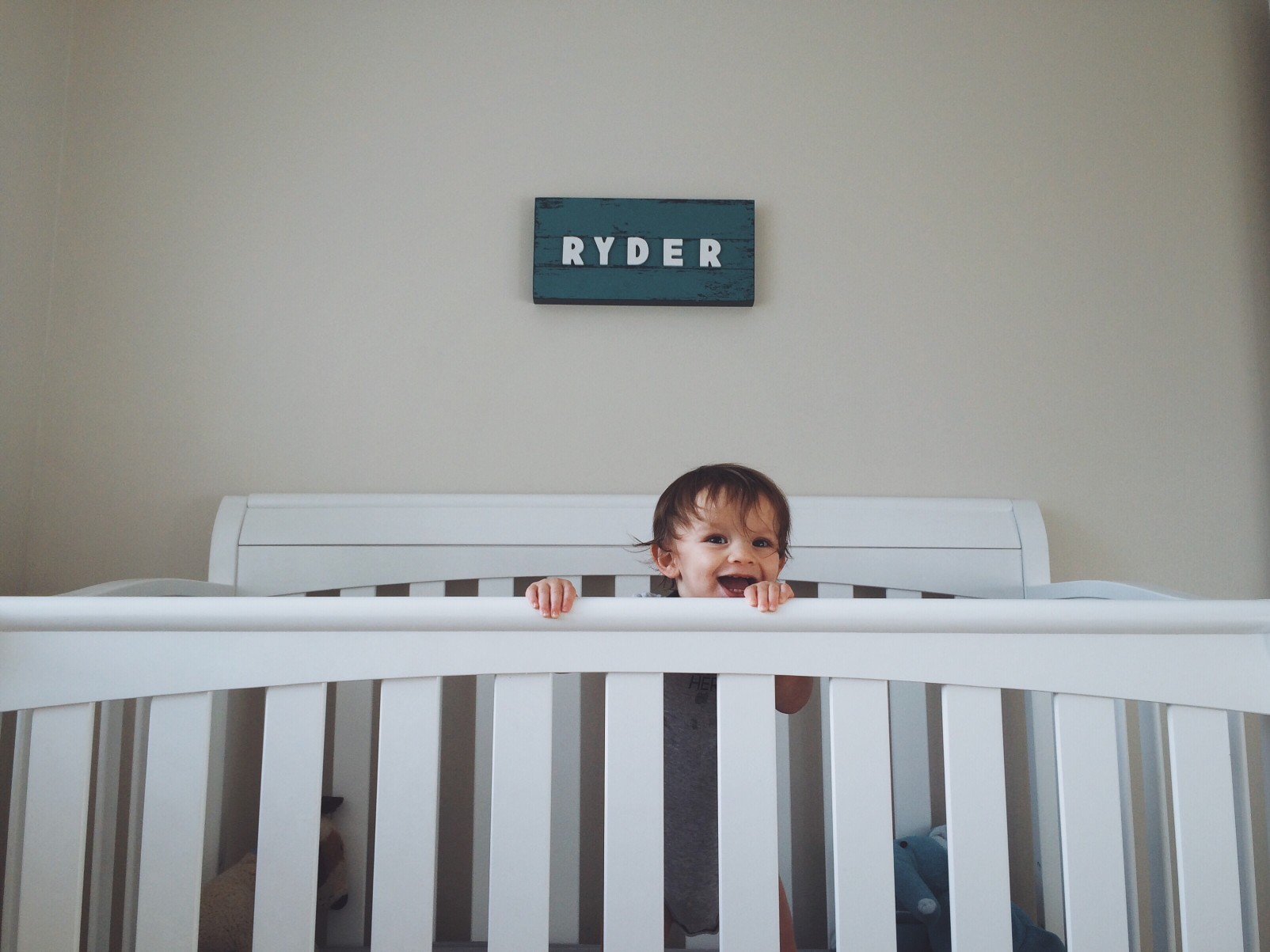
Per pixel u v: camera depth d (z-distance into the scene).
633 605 0.77
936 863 1.24
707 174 1.55
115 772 1.07
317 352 1.49
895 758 1.36
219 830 1.27
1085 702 0.78
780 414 1.50
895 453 1.49
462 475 1.47
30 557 1.42
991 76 1.58
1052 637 0.78
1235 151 1.57
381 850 0.76
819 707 1.44
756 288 1.52
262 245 1.51
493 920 0.75
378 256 1.52
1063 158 1.56
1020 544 1.37
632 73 1.57
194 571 1.43
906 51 1.58
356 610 0.77
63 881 0.75
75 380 1.46
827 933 1.36
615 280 1.48
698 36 1.58
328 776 1.44
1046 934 1.16
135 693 0.77
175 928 0.75
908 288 1.53
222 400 1.47
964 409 1.50
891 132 1.56
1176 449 1.50
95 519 1.43
